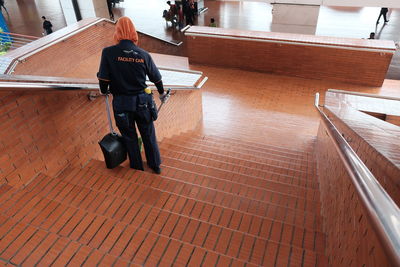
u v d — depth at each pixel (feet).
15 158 8.83
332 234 7.63
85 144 11.44
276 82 29.68
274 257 7.33
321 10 59.67
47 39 26.40
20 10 61.41
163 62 34.35
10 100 8.52
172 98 18.44
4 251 6.82
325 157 13.17
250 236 7.89
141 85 9.30
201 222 8.29
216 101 27.12
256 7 64.28
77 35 28.37
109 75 8.95
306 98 27.04
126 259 7.04
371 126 10.44
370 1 24.25
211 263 6.97
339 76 28.94
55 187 9.16
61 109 10.16
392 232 2.81
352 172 4.72
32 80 8.32
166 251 7.22
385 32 48.11
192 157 13.79
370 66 27.35
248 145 17.75
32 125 9.23
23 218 7.82
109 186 9.84
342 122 12.50
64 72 27.63
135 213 8.54
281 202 10.36
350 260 5.46
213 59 32.48
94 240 7.45
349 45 26.86
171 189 10.28
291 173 13.79
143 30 52.80
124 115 9.46
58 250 6.89
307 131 22.38
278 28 31.55
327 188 10.30
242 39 30.09
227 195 10.12
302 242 8.13
